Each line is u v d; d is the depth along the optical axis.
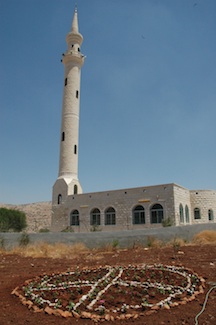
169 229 22.17
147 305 7.30
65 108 52.00
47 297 8.23
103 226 42.25
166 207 37.81
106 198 43.03
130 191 41.16
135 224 39.75
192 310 7.09
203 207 43.06
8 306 7.59
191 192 44.12
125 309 7.09
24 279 10.45
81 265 13.00
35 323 6.43
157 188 39.09
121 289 8.73
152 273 10.47
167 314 6.86
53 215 48.19
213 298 7.92
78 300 7.89
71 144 50.31
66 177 48.94
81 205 45.19
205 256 13.68
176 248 16.22
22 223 45.28
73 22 57.62
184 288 8.70
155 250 16.81
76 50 55.84
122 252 17.16
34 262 14.35
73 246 19.89
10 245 19.95
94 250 19.03
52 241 20.94
